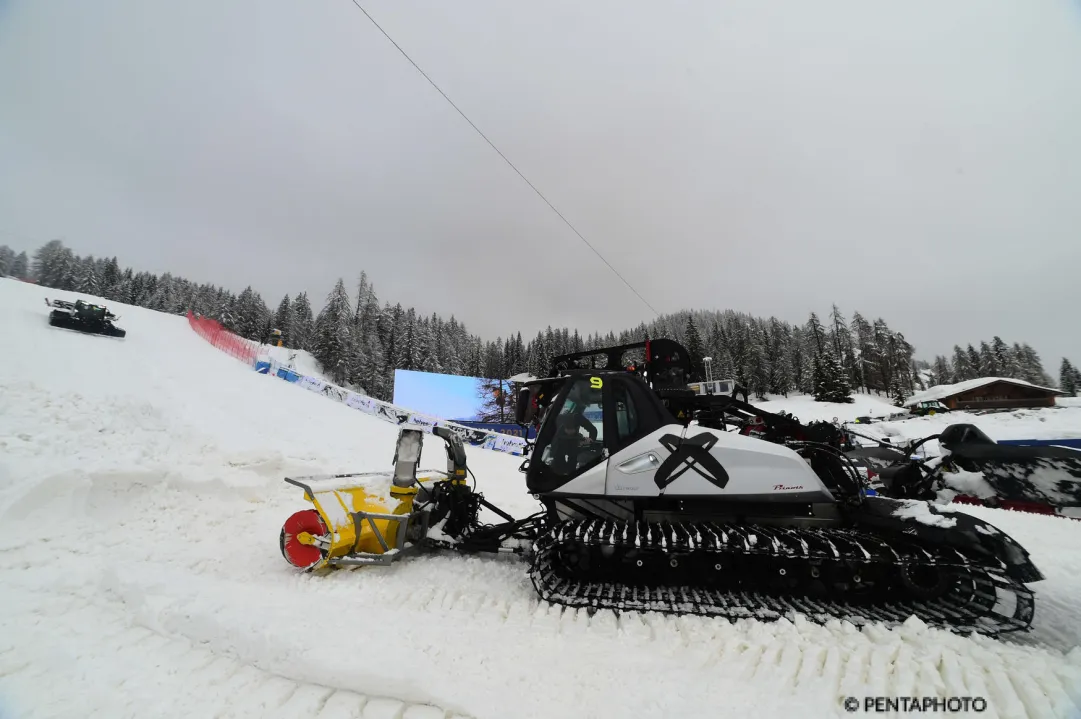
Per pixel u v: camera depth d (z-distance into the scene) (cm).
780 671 265
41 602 343
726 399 466
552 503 444
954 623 329
